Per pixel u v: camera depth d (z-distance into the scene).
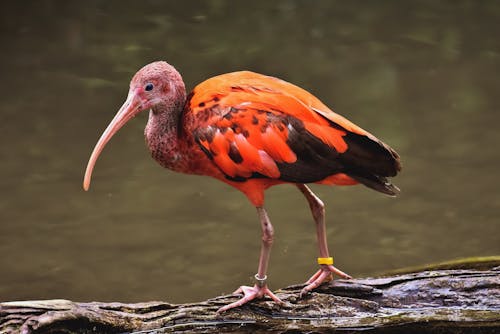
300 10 20.17
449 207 13.11
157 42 18.30
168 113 8.56
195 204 13.39
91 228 12.60
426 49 18.05
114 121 8.61
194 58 17.44
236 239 12.44
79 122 15.41
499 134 14.93
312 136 8.00
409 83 16.58
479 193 13.41
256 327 8.35
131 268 11.68
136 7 20.34
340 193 13.86
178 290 11.23
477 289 8.52
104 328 8.04
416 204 13.26
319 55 17.73
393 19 19.66
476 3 20.69
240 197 13.70
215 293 11.13
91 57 17.69
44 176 13.91
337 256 11.95
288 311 8.42
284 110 8.06
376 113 15.52
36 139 14.93
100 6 20.34
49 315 7.76
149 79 8.50
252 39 18.47
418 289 8.56
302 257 11.96
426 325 8.40
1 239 12.23
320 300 8.51
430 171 13.99
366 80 16.75
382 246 12.18
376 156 8.02
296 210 13.28
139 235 12.46
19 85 16.58
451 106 15.88
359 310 8.48
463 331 8.38
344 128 7.98
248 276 11.55
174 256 11.99
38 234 12.41
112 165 14.41
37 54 17.86
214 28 19.05
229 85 8.35
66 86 16.58
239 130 8.12
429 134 14.95
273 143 8.05
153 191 13.73
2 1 20.41
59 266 11.70
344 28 19.12
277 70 16.95
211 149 8.25
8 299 10.91
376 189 8.12
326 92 16.16
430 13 20.03
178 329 8.27
